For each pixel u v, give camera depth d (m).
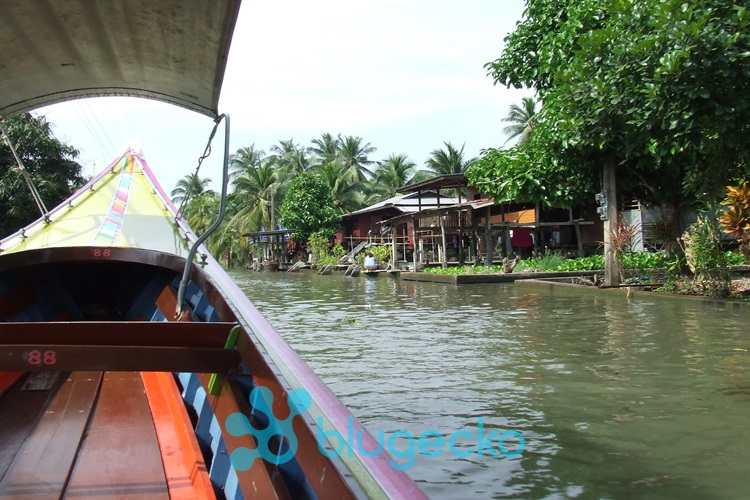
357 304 13.34
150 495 2.54
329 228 37.00
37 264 4.59
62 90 4.92
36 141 19.42
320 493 1.79
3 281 4.47
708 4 9.02
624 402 4.88
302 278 26.83
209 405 3.05
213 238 47.62
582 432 4.23
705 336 7.45
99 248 4.70
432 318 10.27
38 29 3.82
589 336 7.79
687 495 3.28
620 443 4.02
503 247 27.67
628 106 10.29
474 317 10.15
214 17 3.36
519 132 34.81
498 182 15.21
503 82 15.55
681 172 13.22
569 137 11.91
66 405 3.47
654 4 9.90
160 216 5.99
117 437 3.07
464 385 5.51
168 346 2.63
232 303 3.72
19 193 18.91
